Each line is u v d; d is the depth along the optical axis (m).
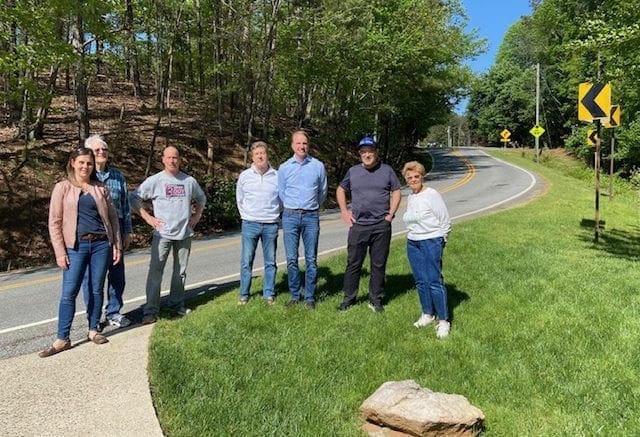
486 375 4.31
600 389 4.06
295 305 6.04
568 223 12.16
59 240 4.89
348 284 6.01
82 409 3.75
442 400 3.50
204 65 21.94
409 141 41.00
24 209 13.25
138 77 25.23
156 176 5.85
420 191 5.41
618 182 28.00
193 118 23.39
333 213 17.28
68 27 13.38
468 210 15.43
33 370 4.45
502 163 37.75
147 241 13.41
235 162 20.52
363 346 4.85
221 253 10.71
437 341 5.01
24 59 11.69
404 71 25.64
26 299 7.44
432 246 5.27
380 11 22.36
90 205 5.03
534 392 4.05
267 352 4.71
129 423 3.56
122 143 18.34
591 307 5.94
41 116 16.25
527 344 4.94
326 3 19.30
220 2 18.09
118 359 4.68
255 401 3.79
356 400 3.88
